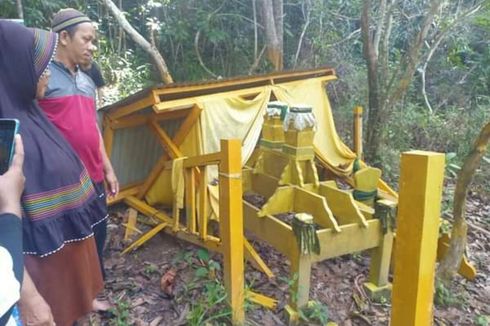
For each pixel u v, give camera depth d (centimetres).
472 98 857
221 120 381
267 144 346
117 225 378
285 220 374
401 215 167
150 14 803
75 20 239
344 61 790
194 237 328
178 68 805
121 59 749
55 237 163
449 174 551
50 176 163
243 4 812
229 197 245
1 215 108
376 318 277
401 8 835
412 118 687
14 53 151
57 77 232
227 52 820
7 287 84
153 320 259
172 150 376
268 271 311
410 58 527
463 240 300
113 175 280
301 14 838
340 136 639
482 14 648
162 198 399
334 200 306
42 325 139
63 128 232
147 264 321
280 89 437
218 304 263
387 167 539
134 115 387
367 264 337
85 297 179
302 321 268
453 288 313
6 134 120
